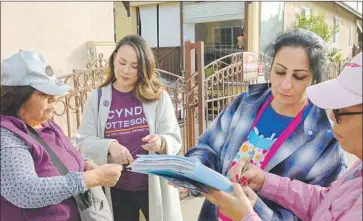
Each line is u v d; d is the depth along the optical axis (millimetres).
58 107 3482
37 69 1511
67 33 3961
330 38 12500
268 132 1645
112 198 2326
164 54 10125
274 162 1571
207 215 1771
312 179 1549
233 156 1700
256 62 5801
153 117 2281
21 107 1523
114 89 2326
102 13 4355
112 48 4414
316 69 1471
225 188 1218
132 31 10828
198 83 4281
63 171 1601
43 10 3707
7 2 3387
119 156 2086
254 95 1756
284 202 1488
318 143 1547
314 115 1573
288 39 1489
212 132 1835
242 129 1713
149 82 2277
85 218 1751
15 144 1423
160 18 10414
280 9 9797
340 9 15500
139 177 2260
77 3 4051
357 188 1078
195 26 9945
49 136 1645
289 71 1479
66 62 3953
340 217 1091
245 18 8914
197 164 1183
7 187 1401
